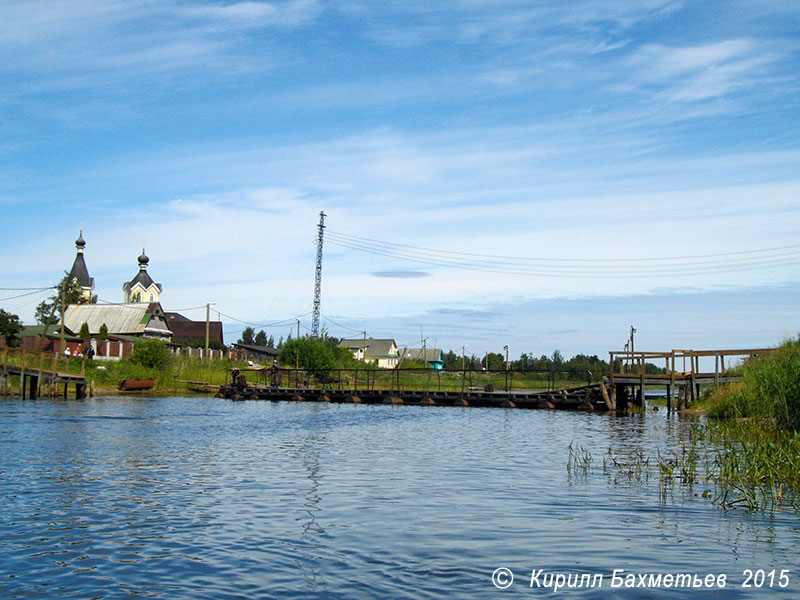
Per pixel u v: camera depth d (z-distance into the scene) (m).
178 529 13.74
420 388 79.00
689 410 46.06
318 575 11.02
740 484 17.50
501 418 45.12
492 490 17.70
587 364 113.56
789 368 27.83
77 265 146.00
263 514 15.02
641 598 10.09
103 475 19.86
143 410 46.34
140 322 101.00
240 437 30.94
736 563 11.55
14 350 55.28
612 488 17.89
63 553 12.16
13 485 18.08
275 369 69.44
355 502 16.27
